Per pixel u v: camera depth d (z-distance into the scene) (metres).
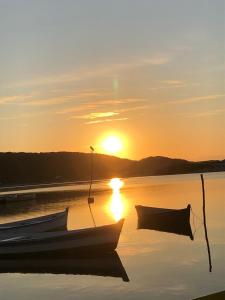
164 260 25.17
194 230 36.75
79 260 27.38
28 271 25.08
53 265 26.25
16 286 21.94
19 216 58.09
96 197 87.62
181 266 23.45
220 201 61.34
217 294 12.34
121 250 29.00
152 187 118.00
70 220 48.62
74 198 87.31
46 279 22.97
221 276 21.06
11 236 35.25
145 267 23.81
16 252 28.78
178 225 41.88
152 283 20.55
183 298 18.03
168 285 20.03
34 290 21.02
